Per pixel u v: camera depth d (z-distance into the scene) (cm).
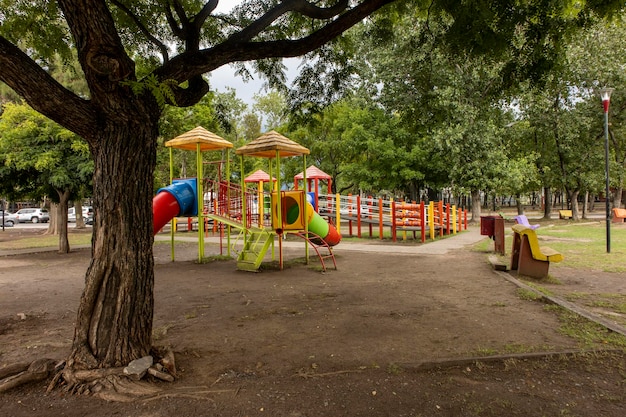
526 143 2977
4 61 322
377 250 1417
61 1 338
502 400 327
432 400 329
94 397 343
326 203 2041
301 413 312
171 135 2111
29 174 1458
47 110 352
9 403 337
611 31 2389
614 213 2641
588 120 2533
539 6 535
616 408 313
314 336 504
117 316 382
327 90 768
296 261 1196
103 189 381
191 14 690
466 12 521
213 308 667
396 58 2195
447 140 2272
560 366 392
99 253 383
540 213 4566
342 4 558
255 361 424
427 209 1795
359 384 361
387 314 599
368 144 2484
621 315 572
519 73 611
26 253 1538
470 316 577
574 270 939
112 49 354
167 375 373
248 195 1307
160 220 1187
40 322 608
